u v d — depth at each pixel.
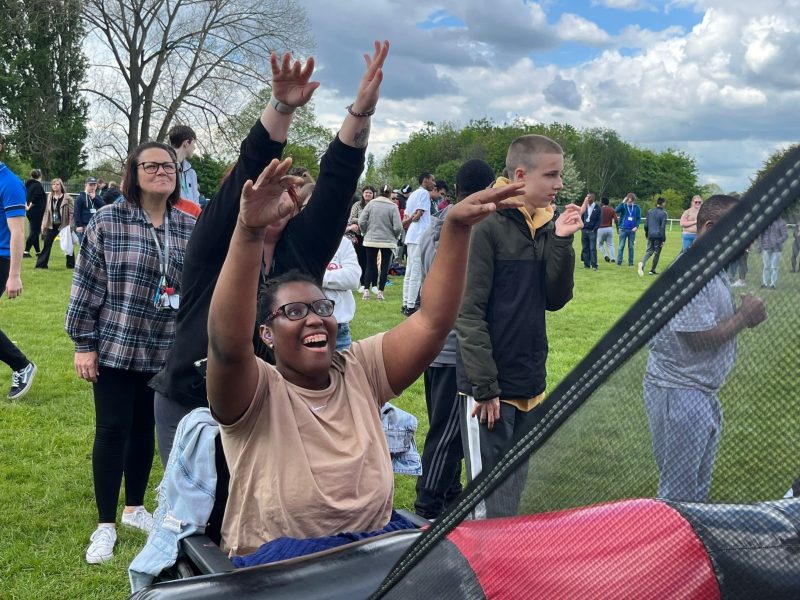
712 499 0.95
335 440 2.12
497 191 2.11
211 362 1.96
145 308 3.59
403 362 2.26
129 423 3.76
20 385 6.12
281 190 1.77
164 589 1.65
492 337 3.35
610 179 71.75
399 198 17.19
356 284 4.45
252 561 1.89
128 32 33.16
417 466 2.58
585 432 1.04
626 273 18.33
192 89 33.09
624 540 1.04
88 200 15.41
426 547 1.25
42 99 38.97
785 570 0.97
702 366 0.92
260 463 2.04
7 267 5.54
